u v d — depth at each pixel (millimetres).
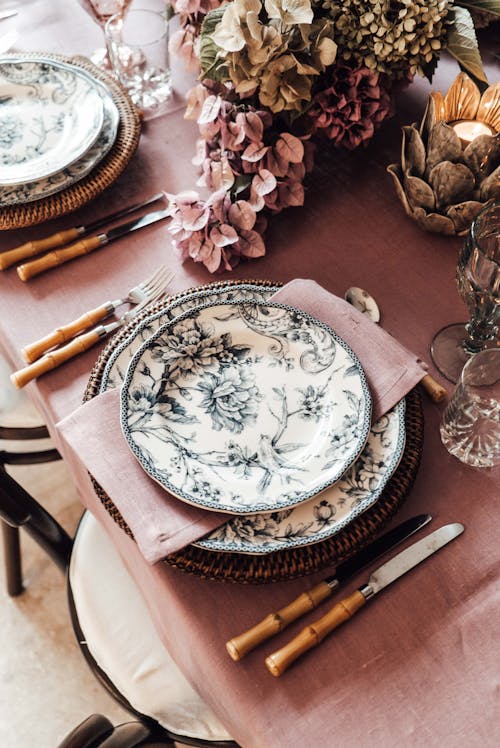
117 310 852
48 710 1347
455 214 865
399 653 623
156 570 664
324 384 720
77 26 1192
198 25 972
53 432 855
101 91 999
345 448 677
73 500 1564
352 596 640
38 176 895
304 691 605
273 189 864
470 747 576
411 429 702
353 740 582
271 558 627
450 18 821
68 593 994
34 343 801
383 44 824
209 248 854
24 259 898
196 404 713
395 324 845
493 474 721
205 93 909
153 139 1037
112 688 916
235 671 615
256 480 667
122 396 685
